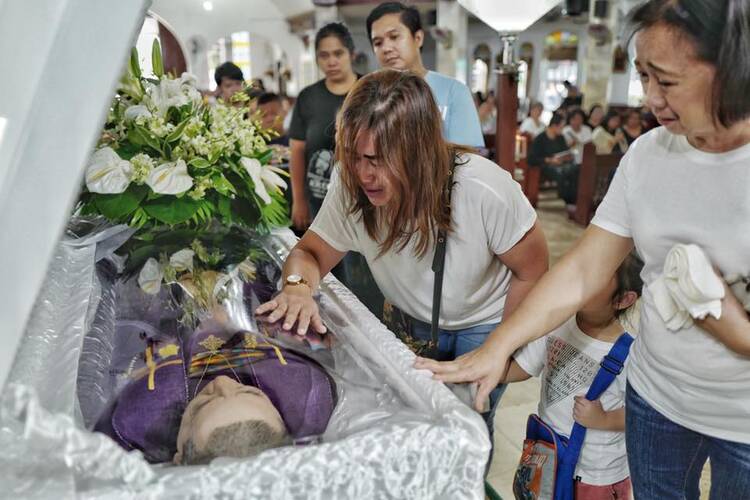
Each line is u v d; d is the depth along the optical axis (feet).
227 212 4.91
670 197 3.13
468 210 4.00
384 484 2.26
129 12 2.08
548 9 5.99
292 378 2.90
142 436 2.66
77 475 2.03
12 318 2.10
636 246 3.49
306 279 4.01
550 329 3.61
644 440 3.81
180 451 2.56
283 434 2.61
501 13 6.01
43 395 2.64
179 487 2.07
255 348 3.15
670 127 2.76
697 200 3.01
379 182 3.71
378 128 3.51
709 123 2.63
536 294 3.61
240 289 3.95
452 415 2.42
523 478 4.34
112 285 3.97
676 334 3.30
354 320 3.67
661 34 2.49
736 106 2.47
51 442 1.96
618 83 30.32
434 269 4.14
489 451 2.39
